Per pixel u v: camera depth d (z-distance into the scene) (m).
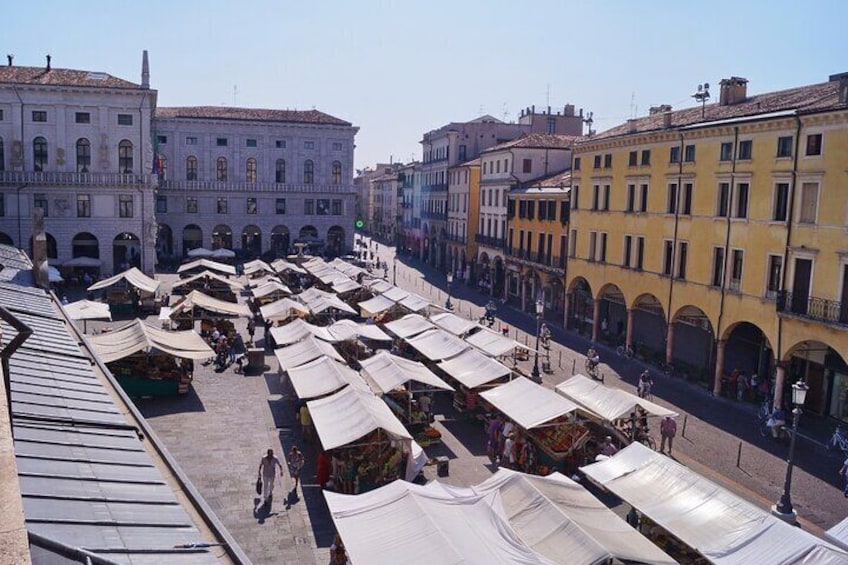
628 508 22.42
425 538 14.31
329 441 22.02
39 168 67.06
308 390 27.03
